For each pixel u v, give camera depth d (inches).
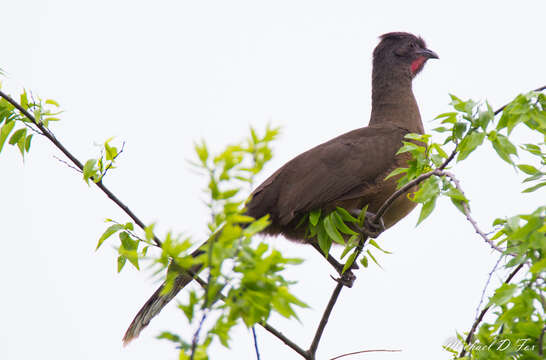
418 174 344.5
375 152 474.3
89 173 377.4
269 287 221.9
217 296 223.6
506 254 260.1
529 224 245.4
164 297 403.2
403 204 485.1
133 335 395.9
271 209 459.5
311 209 451.2
